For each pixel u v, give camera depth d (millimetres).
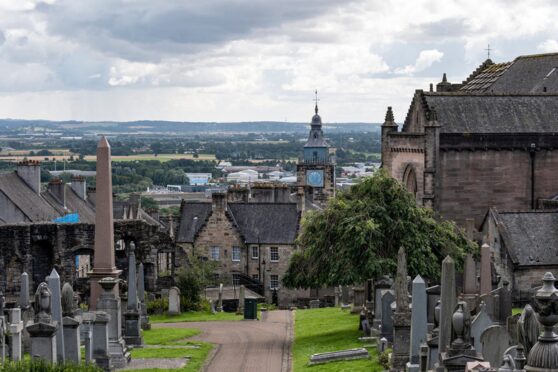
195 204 148375
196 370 65438
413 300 53938
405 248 80500
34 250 109000
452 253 82062
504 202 113938
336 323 89188
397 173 117250
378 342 67875
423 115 114062
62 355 55469
